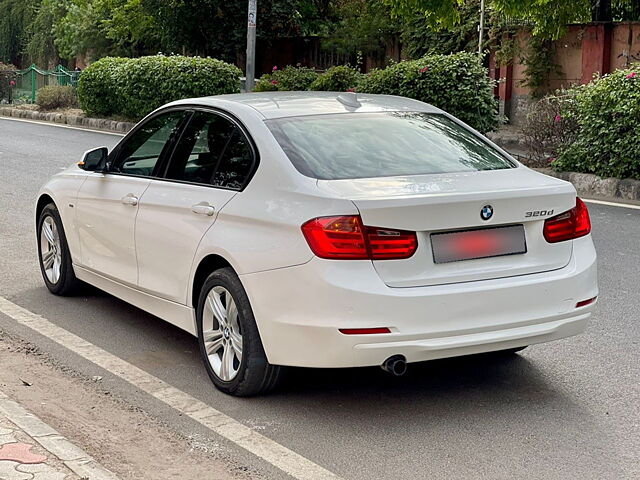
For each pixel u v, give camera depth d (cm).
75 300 752
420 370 583
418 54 2498
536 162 1496
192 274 555
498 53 2206
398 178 509
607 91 1323
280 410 517
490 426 495
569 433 486
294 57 3000
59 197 729
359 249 468
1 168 1606
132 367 593
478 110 1738
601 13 2042
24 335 659
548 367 591
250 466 446
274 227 494
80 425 495
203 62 2375
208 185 560
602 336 656
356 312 464
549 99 1498
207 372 559
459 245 486
